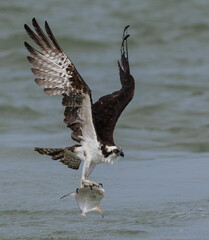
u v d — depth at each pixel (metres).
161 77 23.80
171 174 14.52
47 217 11.93
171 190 13.33
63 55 9.88
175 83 23.14
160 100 21.45
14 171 14.67
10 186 13.63
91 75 23.36
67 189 13.54
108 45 26.52
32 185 13.75
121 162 15.53
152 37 27.98
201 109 20.66
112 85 22.27
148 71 24.50
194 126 19.05
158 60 25.75
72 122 9.91
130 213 12.02
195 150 16.88
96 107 10.84
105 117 10.67
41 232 11.12
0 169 14.78
